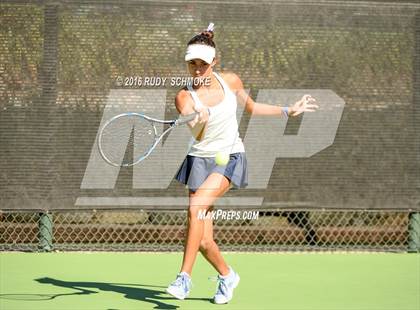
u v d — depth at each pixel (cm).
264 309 1062
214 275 1323
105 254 1500
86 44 1459
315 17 1491
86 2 1457
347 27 1500
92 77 1463
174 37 1468
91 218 1544
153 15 1463
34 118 1463
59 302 1090
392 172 1523
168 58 1468
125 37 1462
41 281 1246
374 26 1506
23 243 1526
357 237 1578
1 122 1463
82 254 1495
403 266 1411
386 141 1519
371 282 1267
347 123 1509
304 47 1491
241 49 1477
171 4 1464
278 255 1509
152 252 1526
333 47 1498
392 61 1514
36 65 1459
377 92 1513
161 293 1167
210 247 1060
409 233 1554
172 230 1547
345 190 1513
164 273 1333
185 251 1005
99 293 1159
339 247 1552
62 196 1473
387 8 1508
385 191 1523
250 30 1477
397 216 1612
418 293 1184
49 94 1463
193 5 1468
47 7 1454
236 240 1550
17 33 1455
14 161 1466
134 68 1465
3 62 1456
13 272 1320
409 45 1516
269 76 1484
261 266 1398
